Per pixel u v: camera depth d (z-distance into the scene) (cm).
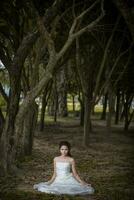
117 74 2316
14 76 1203
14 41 1349
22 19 1416
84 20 1645
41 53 1374
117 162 1531
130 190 1043
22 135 1595
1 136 1202
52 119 3881
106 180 1174
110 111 2431
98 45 1925
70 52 1730
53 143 2075
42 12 1398
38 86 1161
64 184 1005
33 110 1623
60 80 3906
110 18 1695
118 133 2786
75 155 1695
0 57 1210
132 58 2119
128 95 2900
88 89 1967
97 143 2159
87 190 987
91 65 1991
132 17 1227
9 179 1141
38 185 1031
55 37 1730
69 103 7444
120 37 1894
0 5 1248
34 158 1544
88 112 1978
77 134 2572
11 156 1207
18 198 931
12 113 1205
